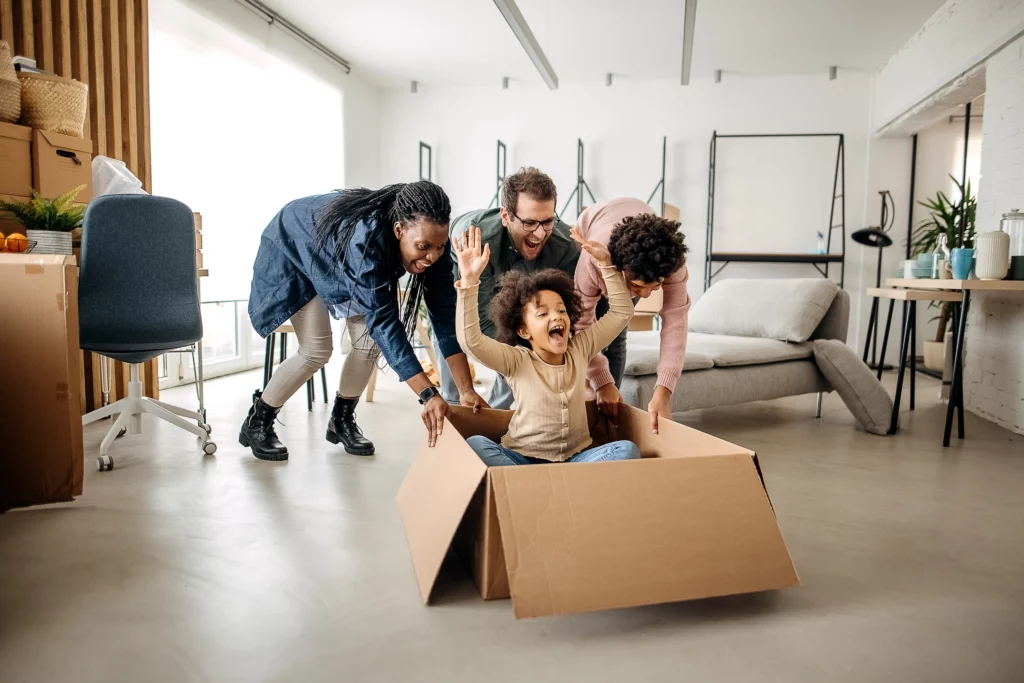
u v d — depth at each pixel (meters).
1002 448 2.88
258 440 2.53
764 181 6.14
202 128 4.44
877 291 3.60
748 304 3.61
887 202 5.98
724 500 1.36
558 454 1.67
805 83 6.04
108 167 3.08
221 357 4.95
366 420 3.32
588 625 1.31
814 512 2.01
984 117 3.82
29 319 1.89
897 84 5.39
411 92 6.64
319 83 5.70
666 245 1.66
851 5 4.53
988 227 3.73
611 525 1.27
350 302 2.22
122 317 2.40
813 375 3.38
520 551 1.21
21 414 1.91
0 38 2.89
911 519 1.95
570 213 6.43
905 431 3.20
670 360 1.94
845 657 1.21
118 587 1.45
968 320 3.81
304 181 5.66
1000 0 3.62
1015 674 1.16
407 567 1.57
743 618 1.35
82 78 3.35
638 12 4.73
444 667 1.16
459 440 1.50
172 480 2.24
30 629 1.27
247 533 1.77
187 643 1.23
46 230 2.43
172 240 2.46
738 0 4.48
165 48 4.09
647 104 6.26
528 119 6.46
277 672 1.14
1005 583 1.53
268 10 4.80
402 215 1.76
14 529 1.79
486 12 4.82
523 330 1.70
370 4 4.72
